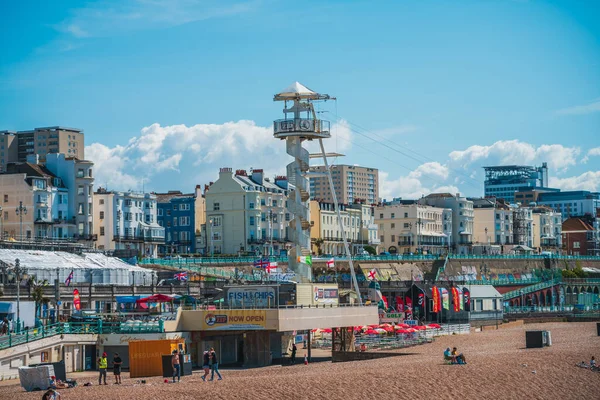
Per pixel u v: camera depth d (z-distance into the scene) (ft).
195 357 286.25
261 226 642.63
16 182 551.18
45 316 330.13
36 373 219.00
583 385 223.92
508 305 549.54
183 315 286.46
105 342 278.46
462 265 634.02
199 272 489.26
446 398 207.00
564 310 558.56
